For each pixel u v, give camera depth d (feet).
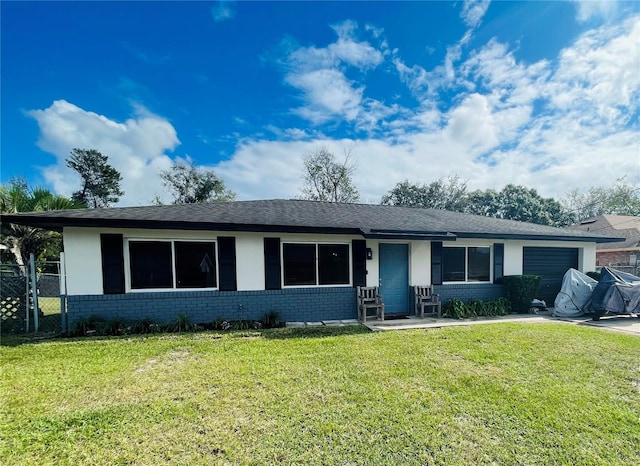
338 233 27.07
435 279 31.60
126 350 18.35
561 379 14.20
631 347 19.10
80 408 11.43
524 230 34.24
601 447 9.37
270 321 25.81
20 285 24.02
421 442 9.50
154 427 10.19
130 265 24.43
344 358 16.84
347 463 8.58
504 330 23.22
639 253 68.95
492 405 11.75
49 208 31.94
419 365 15.83
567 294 30.63
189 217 25.20
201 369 15.20
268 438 9.65
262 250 26.73
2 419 10.66
